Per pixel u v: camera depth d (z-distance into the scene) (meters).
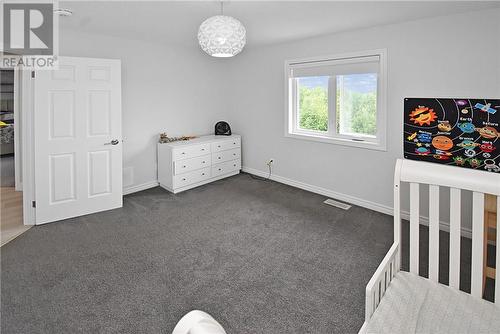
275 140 4.80
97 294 2.13
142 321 1.88
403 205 3.48
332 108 4.04
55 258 2.61
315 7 2.70
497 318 1.23
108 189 3.72
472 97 2.84
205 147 4.66
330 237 3.01
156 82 4.46
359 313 1.95
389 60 3.34
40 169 3.27
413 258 1.60
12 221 3.40
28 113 3.21
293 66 4.32
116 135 3.71
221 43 2.22
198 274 2.39
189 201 4.03
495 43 2.67
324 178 4.22
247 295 2.13
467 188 1.40
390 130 3.45
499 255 1.34
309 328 1.83
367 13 2.88
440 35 2.96
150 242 2.91
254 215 3.56
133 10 2.79
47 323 1.85
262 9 2.75
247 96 5.12
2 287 2.20
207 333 0.55
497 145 2.04
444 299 1.35
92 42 3.73
